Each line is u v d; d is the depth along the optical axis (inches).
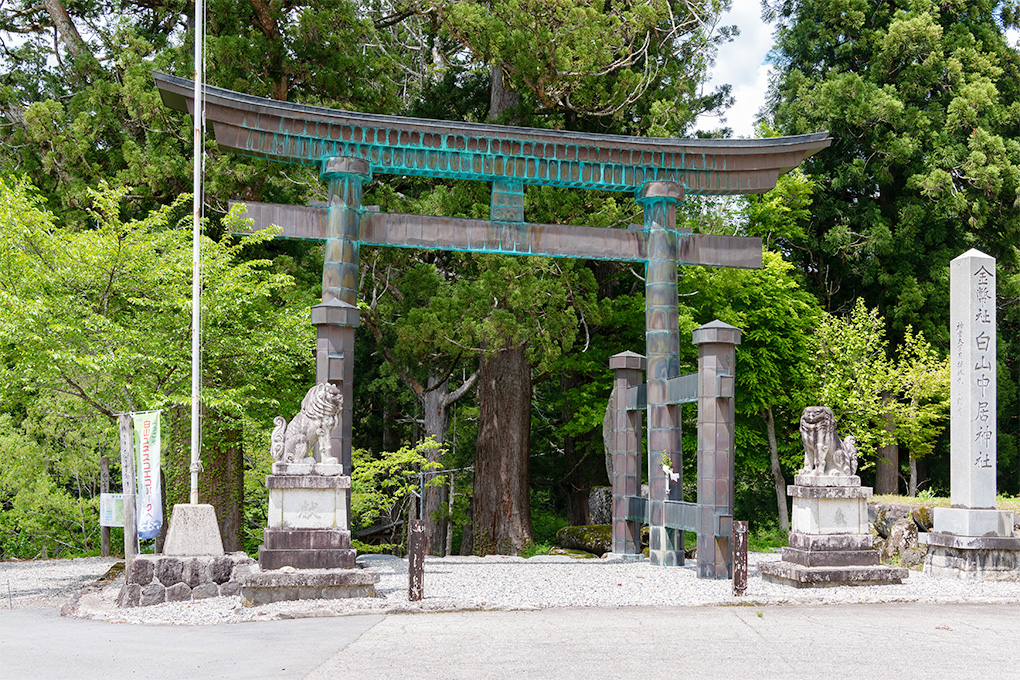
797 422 944.9
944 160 1060.5
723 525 535.8
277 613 409.4
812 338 914.7
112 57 858.8
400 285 919.7
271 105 569.3
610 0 883.4
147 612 423.8
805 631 366.0
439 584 495.2
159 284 602.9
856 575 488.4
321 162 585.6
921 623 386.3
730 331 542.9
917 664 303.1
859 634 359.3
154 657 324.5
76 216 791.7
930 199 1076.5
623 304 946.7
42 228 582.2
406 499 1180.5
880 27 1179.9
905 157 1064.8
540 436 1219.2
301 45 845.8
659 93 910.4
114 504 525.7
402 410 1322.6
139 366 582.2
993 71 1107.9
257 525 1033.5
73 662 318.0
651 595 462.3
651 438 609.9
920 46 1103.0
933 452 1172.5
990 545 522.6
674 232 617.0
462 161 601.0
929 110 1115.3
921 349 922.7
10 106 858.8
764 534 995.3
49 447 925.8
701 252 631.8
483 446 910.4
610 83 868.6
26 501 917.8
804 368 891.4
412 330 817.5
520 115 895.7
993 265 550.9
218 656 323.6
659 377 605.3
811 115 1111.6
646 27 851.4
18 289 549.3
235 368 650.8
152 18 913.5
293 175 854.5
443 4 827.4
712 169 633.0
